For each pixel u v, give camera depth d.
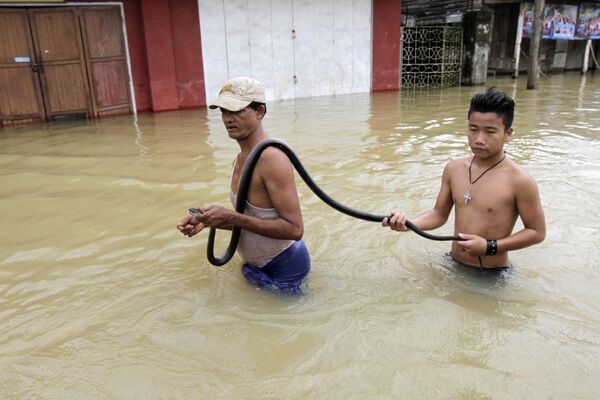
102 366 2.41
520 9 16.86
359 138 7.66
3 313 2.92
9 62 9.97
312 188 2.91
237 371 2.34
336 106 11.80
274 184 2.79
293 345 2.53
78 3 10.44
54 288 3.21
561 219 4.11
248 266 3.21
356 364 2.36
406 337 2.56
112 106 11.28
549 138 7.22
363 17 14.48
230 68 12.84
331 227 4.10
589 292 2.96
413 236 3.86
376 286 3.11
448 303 2.87
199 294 3.06
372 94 14.43
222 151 7.04
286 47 13.54
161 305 2.95
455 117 9.55
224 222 2.71
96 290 3.17
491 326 2.63
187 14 11.97
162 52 11.62
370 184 5.23
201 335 2.63
